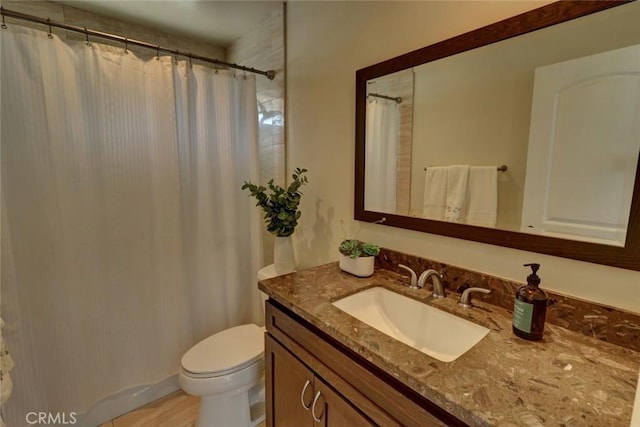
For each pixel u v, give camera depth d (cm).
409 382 68
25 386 142
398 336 110
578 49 81
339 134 153
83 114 148
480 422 57
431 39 114
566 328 86
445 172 113
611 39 76
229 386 140
